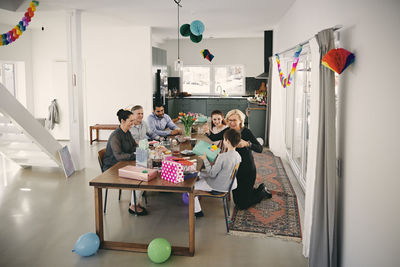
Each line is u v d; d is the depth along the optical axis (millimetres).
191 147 4688
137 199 4270
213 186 3748
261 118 8820
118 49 8938
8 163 6816
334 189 2816
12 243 3557
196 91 12938
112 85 9141
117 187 3203
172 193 5078
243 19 7648
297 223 4008
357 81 2588
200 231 3826
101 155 4379
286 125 7797
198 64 12727
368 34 2389
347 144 2791
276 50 8602
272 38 9328
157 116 5820
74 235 3736
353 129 2656
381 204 2150
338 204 2996
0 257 3273
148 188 3143
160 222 4059
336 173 2883
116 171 3584
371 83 2324
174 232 3797
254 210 4422
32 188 5367
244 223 4008
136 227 3922
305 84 5488
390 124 2039
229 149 3721
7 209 4496
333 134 2797
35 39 9547
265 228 3875
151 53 8789
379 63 2201
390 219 2031
